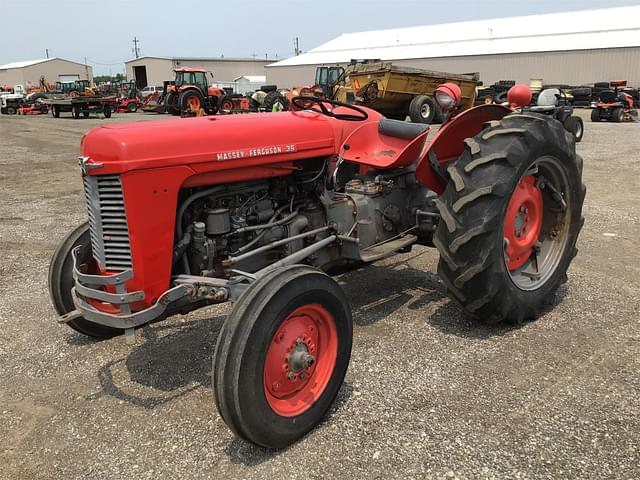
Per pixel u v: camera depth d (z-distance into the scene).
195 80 26.41
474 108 3.80
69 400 3.00
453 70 45.16
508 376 3.06
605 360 3.20
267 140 3.21
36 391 3.10
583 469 2.33
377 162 3.74
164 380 3.17
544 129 3.56
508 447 2.48
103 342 3.67
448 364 3.21
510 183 3.33
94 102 30.14
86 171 2.69
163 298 2.70
